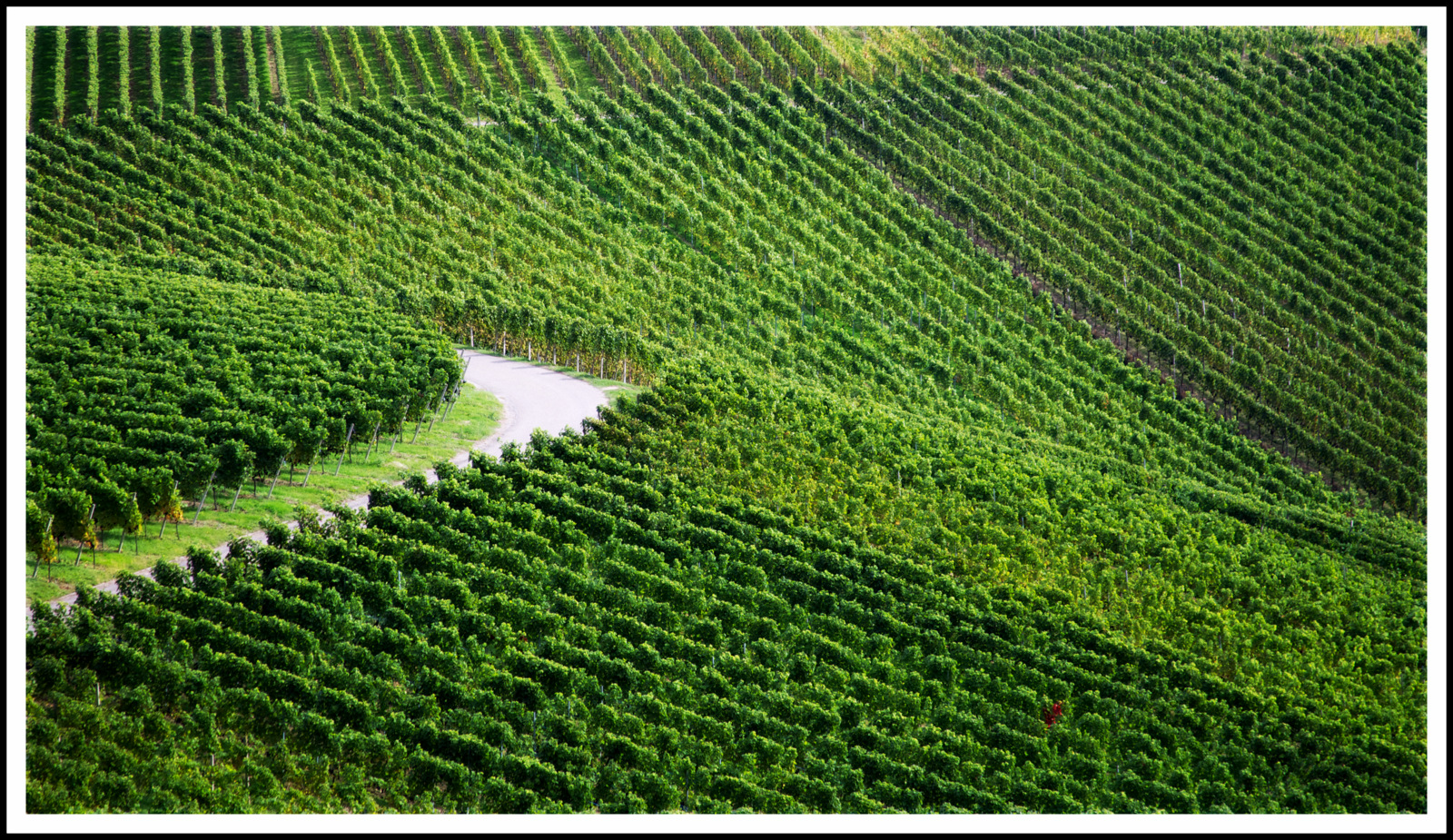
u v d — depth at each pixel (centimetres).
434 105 11662
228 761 4412
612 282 9788
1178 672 5584
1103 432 8750
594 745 4734
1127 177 11662
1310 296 10238
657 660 5184
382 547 5556
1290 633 6072
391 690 4753
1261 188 11288
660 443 6962
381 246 10019
